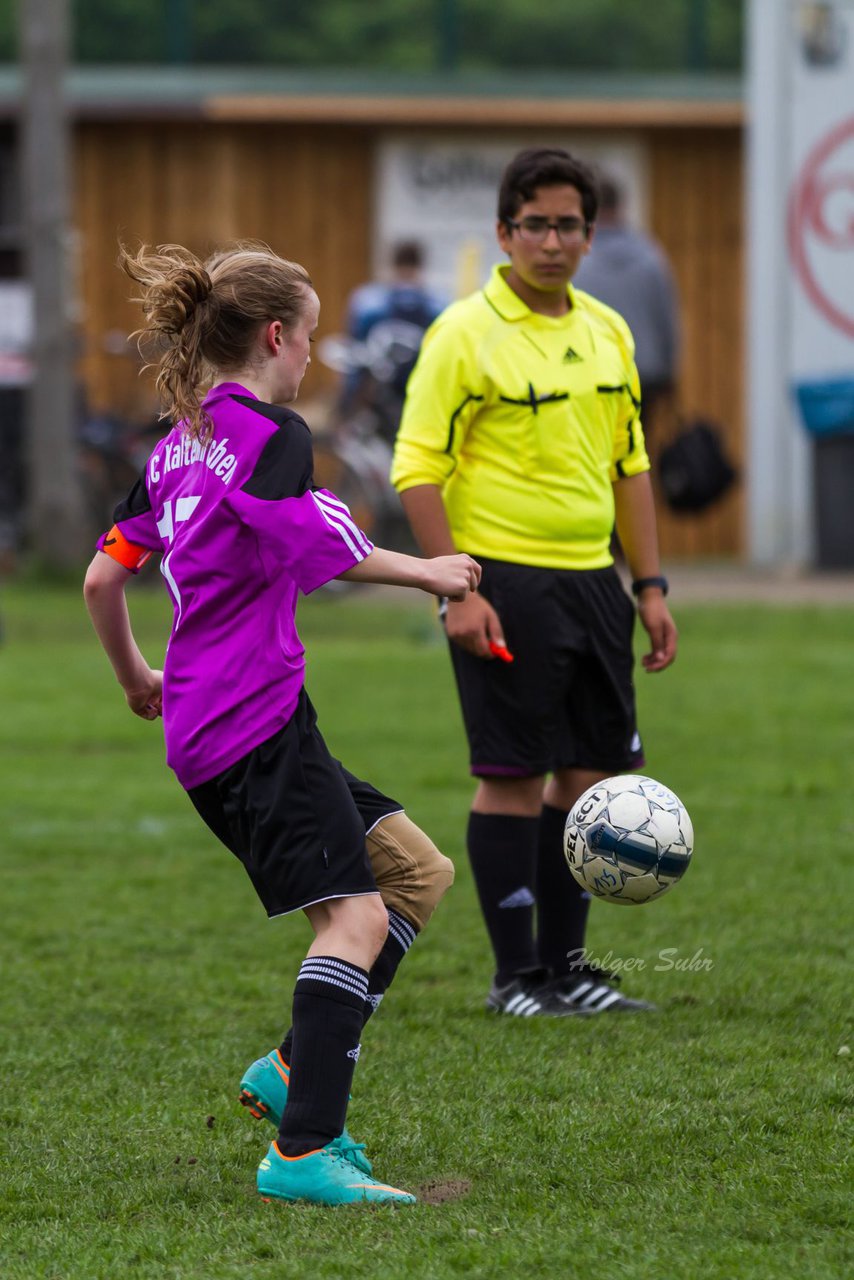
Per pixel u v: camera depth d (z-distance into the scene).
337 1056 11.32
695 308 63.31
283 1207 11.20
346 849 11.27
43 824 24.09
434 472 15.93
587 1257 10.16
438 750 28.03
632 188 62.94
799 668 35.75
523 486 15.84
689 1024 15.28
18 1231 10.97
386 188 62.78
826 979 16.52
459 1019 15.66
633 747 16.42
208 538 11.26
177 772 11.50
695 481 48.78
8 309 58.66
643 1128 12.55
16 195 63.66
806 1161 11.80
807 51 52.38
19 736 30.31
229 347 11.61
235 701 11.23
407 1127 12.69
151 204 62.72
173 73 66.69
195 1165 12.15
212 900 20.25
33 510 53.84
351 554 11.12
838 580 52.38
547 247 15.73
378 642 40.75
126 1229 10.96
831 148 52.59
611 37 95.75
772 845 22.02
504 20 96.25
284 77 64.25
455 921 19.34
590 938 18.09
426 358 16.06
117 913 19.62
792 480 54.31
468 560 11.55
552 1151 12.16
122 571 11.99
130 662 12.36
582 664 16.08
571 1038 14.96
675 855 13.66
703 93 62.16
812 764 26.97
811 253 53.06
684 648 38.59
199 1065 14.31
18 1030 15.34
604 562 16.12
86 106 60.97
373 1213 11.04
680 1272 9.89
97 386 62.84
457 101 61.34
